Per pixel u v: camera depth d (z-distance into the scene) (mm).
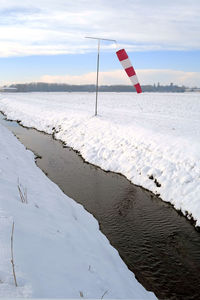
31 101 41062
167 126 13820
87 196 8164
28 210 4504
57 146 14938
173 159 9273
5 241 3020
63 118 20297
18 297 2219
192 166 8438
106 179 9797
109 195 8312
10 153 10273
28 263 2811
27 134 18469
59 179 9602
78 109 25469
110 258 4602
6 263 2611
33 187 6586
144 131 12625
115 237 5906
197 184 7668
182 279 4676
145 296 3924
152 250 5484
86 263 3682
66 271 3127
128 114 20266
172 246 5656
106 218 6793
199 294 4340
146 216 7008
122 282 3875
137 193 8562
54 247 3533
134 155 10805
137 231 6207
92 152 12578
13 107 34156
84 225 5574
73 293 2754
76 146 14312
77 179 9680
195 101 38469
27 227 3689
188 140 10312
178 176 8414
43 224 4180
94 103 35031
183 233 6207
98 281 3391
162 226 6492
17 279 2439
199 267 5012
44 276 2748
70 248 3838
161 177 8797
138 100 42281
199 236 6102
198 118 17359
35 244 3316
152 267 4953
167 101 38938
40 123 21797
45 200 5812
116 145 12352
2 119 26547
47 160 12055
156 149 10391
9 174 6836
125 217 6902
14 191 5379
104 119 17078
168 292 4348
